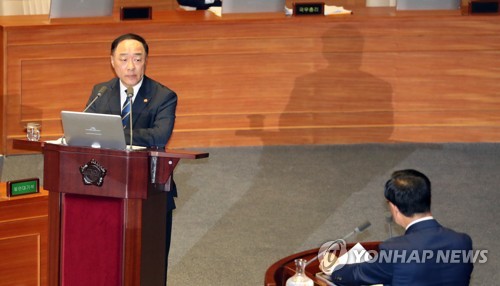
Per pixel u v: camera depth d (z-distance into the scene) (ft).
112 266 32.78
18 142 33.17
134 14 63.52
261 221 52.08
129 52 35.58
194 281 43.78
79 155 32.19
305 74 65.77
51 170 32.65
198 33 64.13
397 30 65.82
